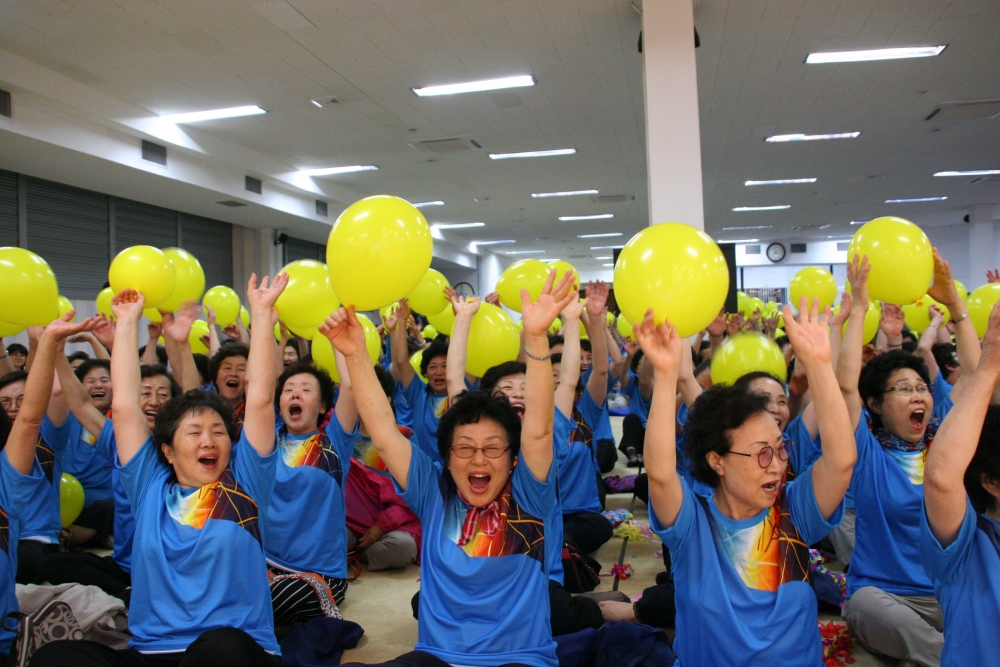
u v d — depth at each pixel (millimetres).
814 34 5352
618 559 2977
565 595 2064
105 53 5473
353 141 7957
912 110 7203
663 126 4586
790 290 4027
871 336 3805
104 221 8406
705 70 6051
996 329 1238
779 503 1440
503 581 1559
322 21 4965
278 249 11391
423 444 3346
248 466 1725
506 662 1490
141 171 7180
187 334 2658
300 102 6641
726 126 7676
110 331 3035
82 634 1836
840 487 1342
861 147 8602
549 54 5594
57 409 2607
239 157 8141
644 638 1903
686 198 4535
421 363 3564
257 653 1499
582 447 3041
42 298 2414
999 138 8250
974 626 1264
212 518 1641
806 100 6844
